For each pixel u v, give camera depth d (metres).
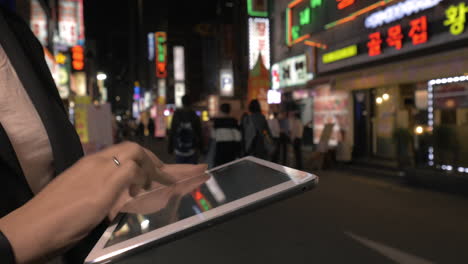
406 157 8.62
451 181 6.28
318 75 12.02
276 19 14.98
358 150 10.77
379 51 8.97
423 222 4.68
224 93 20.09
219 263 3.21
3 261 0.27
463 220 4.71
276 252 3.60
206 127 13.49
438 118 7.00
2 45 0.55
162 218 0.44
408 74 7.67
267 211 5.28
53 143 0.56
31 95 0.56
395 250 3.70
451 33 6.99
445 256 3.53
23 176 0.47
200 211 0.42
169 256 3.34
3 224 0.30
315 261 3.40
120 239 0.38
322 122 12.30
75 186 0.33
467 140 6.35
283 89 14.34
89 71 21.34
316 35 12.12
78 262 0.56
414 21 7.83
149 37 48.50
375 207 5.47
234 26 20.55
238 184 0.56
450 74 6.63
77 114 11.05
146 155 0.54
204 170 0.79
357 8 9.66
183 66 36.12
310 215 5.06
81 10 14.48
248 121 6.18
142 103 62.25
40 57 0.67
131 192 0.59
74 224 0.31
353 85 9.61
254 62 15.18
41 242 0.29
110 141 11.14
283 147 10.66
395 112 9.65
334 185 7.28
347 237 4.11
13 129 0.54
